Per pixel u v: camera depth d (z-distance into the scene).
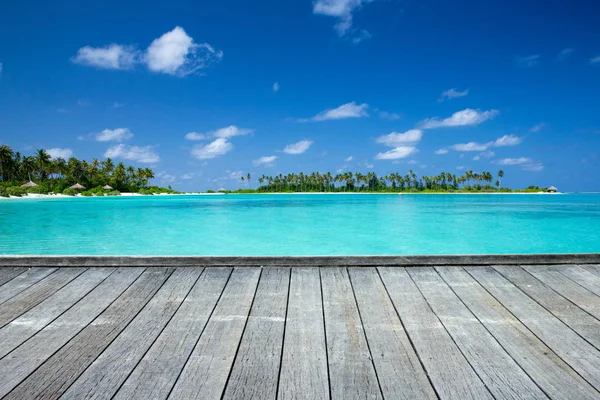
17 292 2.62
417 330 2.11
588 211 23.12
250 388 1.60
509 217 19.39
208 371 1.73
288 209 25.86
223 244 11.34
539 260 3.02
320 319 2.24
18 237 12.66
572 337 2.02
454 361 1.80
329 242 11.63
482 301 2.45
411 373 1.71
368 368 1.75
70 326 2.16
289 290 2.63
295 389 1.60
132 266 3.06
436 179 102.56
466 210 24.56
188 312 2.33
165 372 1.72
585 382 1.63
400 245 11.15
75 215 20.66
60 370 1.73
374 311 2.33
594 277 2.79
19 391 1.58
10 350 1.91
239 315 2.29
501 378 1.67
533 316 2.25
